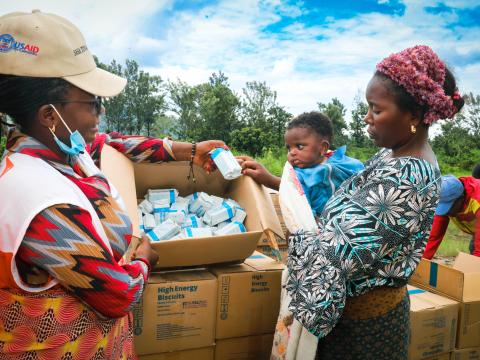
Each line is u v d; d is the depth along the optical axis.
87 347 1.12
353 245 1.24
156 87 29.61
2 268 1.01
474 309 2.14
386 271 1.33
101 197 1.20
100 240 1.08
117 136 2.07
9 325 1.04
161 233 1.88
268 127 26.58
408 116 1.31
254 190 2.05
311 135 2.19
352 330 1.41
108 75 1.18
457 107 1.38
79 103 1.12
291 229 1.49
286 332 1.61
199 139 27.75
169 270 1.89
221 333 1.86
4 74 1.05
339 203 1.39
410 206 1.25
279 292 1.94
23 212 1.00
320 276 1.28
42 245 1.01
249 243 1.84
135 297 1.17
